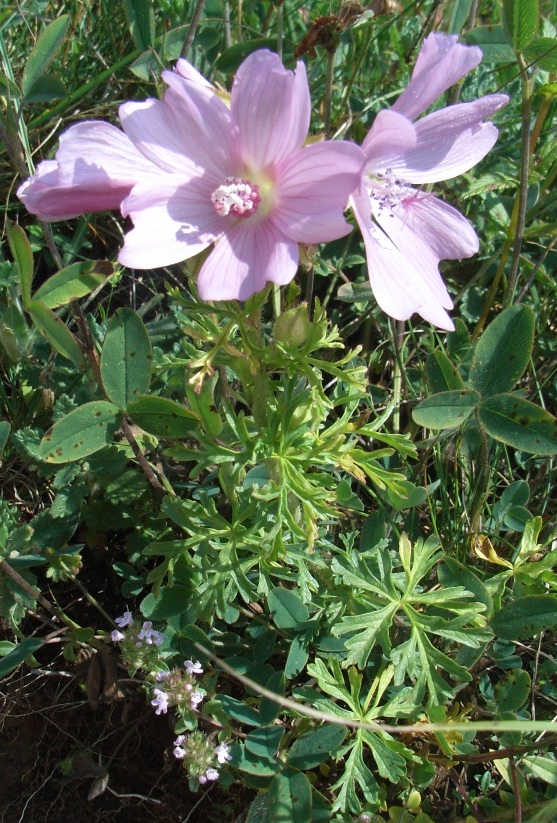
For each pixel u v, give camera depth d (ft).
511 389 0.72
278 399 0.66
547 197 0.96
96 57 1.01
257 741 0.62
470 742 0.70
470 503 0.81
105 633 0.73
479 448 0.80
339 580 0.68
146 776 0.73
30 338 0.84
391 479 0.64
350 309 0.95
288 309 0.63
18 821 0.71
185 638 0.67
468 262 0.99
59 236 0.97
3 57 0.76
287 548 0.65
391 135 0.50
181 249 0.53
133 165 0.55
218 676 0.71
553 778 0.64
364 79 1.07
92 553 0.79
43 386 0.80
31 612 0.71
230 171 0.54
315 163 0.50
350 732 0.64
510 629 0.67
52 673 0.72
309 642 0.67
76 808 0.72
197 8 0.80
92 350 0.70
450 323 0.59
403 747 0.62
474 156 0.61
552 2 1.14
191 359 0.67
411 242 0.61
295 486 0.62
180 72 0.53
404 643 0.64
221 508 0.80
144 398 0.64
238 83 0.51
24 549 0.71
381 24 1.07
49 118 0.97
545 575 0.71
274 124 0.52
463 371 0.87
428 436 0.88
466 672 0.63
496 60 0.90
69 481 0.73
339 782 0.60
